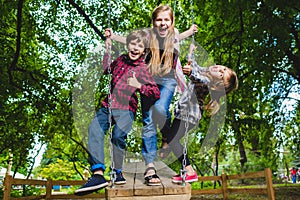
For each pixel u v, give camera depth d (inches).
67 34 549.6
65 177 970.1
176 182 123.3
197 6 437.4
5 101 435.5
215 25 473.4
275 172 781.3
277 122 495.2
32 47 539.5
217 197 426.9
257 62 413.1
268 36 409.7
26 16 489.4
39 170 1112.2
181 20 494.6
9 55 462.6
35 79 486.9
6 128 471.8
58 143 660.7
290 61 471.8
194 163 622.2
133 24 514.3
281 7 366.3
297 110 506.3
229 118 466.6
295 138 519.2
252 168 639.8
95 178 118.0
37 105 491.2
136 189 112.3
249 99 463.8
